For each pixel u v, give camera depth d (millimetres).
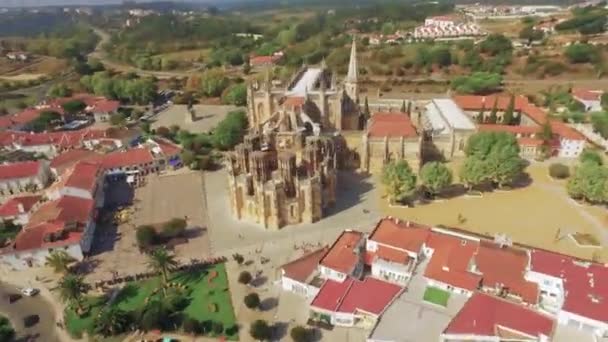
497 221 124875
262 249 117625
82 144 189625
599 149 169750
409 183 130125
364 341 86312
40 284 109062
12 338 91812
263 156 124188
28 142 188375
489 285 92438
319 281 100438
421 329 84062
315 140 132875
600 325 79188
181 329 91500
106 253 119188
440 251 102812
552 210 129875
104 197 149250
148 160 165125
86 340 90875
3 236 126000
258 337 87000
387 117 165750
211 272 109250
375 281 96125
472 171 137000
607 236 116500
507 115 181875
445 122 176250
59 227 117812
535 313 83250
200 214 136875
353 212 132750
